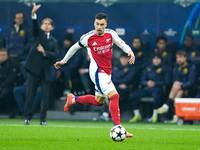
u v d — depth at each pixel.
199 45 57.81
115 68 55.78
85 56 58.31
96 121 53.19
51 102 56.69
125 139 27.55
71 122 50.12
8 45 57.91
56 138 27.53
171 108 53.75
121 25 62.34
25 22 57.69
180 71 52.50
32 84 41.47
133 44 56.75
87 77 55.78
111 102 26.52
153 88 53.09
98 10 62.91
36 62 41.06
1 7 62.88
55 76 55.97
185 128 41.59
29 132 32.22
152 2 52.22
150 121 52.81
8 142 24.11
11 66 55.31
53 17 63.59
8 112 58.28
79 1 53.44
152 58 55.06
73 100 30.31
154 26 61.47
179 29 60.59
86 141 25.56
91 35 27.59
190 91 52.38
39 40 41.28
